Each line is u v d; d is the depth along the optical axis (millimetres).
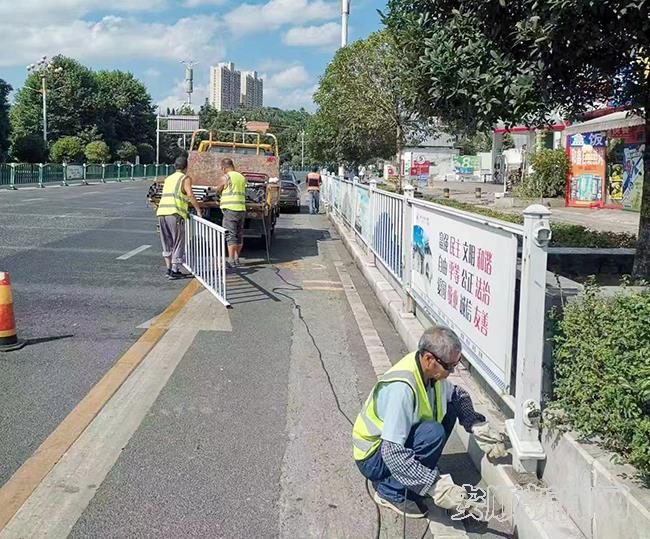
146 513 3703
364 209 12320
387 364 6406
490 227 4375
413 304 7480
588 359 3557
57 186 40719
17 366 5938
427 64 6199
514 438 3779
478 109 6223
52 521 3592
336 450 4551
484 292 4539
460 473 4230
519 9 5523
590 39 5230
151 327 7363
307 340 7145
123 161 79000
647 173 6742
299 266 12055
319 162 42312
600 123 21484
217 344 6852
